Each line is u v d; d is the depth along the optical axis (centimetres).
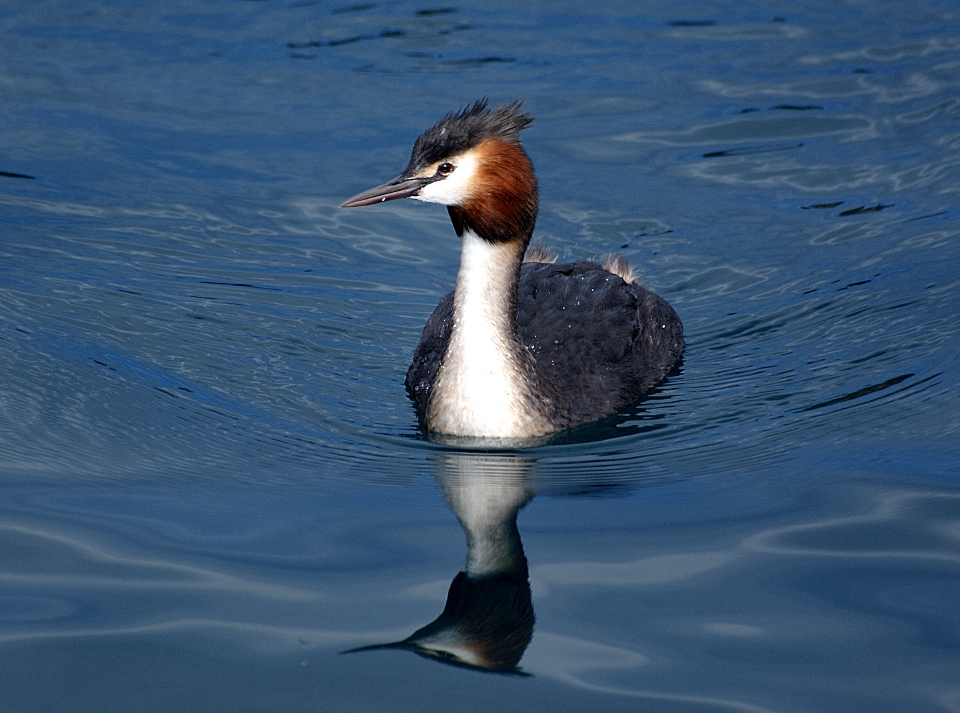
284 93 2047
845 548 986
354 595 929
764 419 1264
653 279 1611
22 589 920
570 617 905
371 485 1138
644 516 1063
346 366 1415
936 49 2169
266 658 846
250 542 1006
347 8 2389
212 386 1330
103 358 1361
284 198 1775
